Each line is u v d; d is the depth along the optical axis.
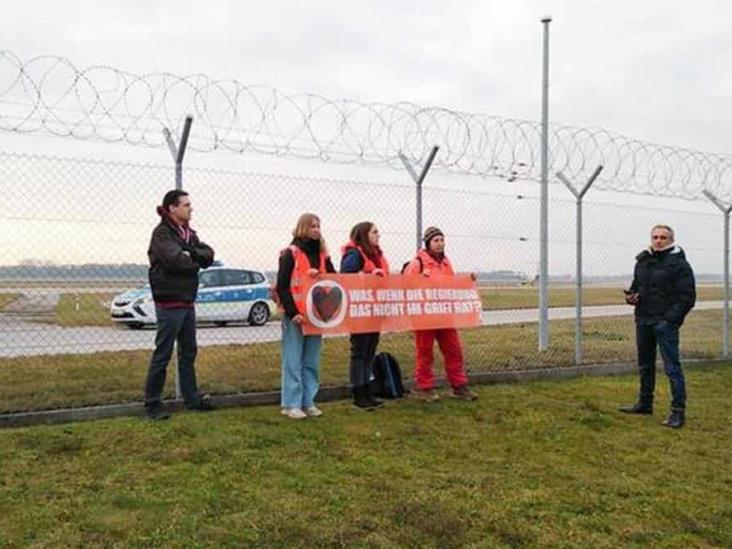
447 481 5.04
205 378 7.77
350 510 4.42
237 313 15.74
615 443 6.20
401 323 7.39
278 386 7.45
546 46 11.04
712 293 30.98
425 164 8.56
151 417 6.23
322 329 6.81
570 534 4.24
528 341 12.34
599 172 10.02
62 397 6.62
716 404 7.91
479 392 8.03
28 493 4.50
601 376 9.42
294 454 5.50
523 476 5.24
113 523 4.11
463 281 7.89
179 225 6.34
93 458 5.19
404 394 7.76
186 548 3.83
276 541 3.95
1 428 5.89
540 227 10.73
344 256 7.35
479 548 4.00
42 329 9.44
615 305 22.36
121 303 13.41
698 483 5.22
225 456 5.36
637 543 4.17
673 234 7.27
